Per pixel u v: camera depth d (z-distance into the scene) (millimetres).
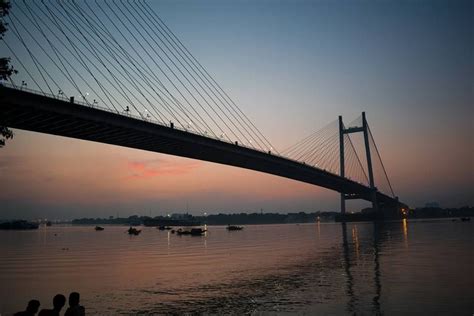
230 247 58531
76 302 13656
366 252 42812
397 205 178625
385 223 154125
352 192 150125
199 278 28656
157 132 58625
